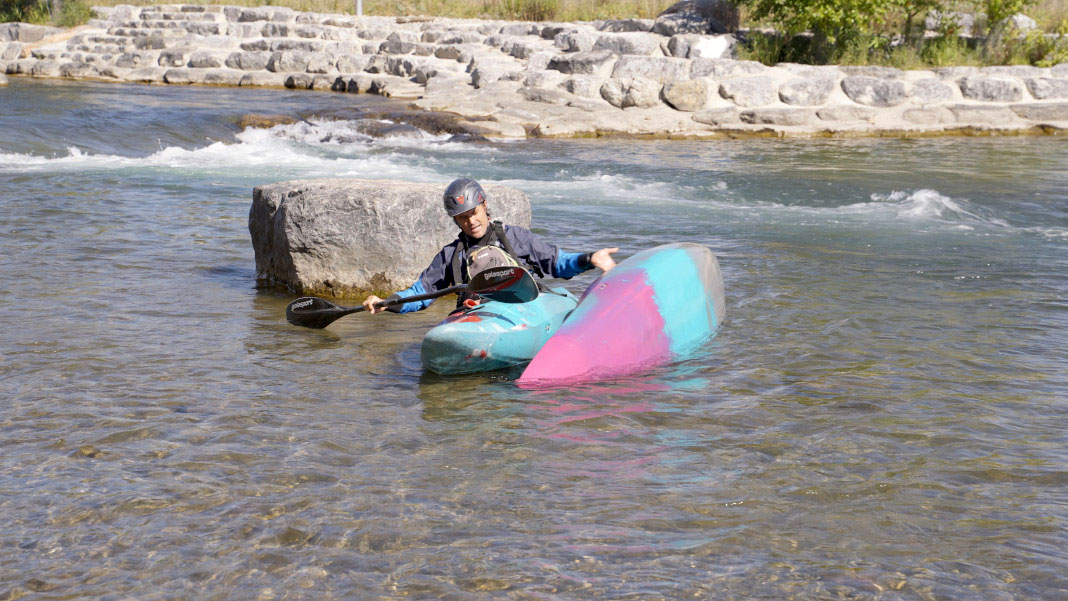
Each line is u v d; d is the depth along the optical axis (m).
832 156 14.13
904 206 10.17
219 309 5.95
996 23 19.19
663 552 2.97
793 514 3.22
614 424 4.05
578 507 3.27
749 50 19.17
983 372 4.76
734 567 2.88
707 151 14.62
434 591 2.74
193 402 4.26
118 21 24.61
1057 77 17.92
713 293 5.64
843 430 3.97
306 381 4.62
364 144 14.70
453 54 20.64
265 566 2.88
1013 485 3.45
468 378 4.73
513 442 3.86
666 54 19.11
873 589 2.76
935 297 6.36
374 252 6.33
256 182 10.88
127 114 15.45
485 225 4.91
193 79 21.50
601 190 11.05
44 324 5.43
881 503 3.30
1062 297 6.36
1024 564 2.89
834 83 17.75
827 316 5.85
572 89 17.67
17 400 4.22
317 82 20.67
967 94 17.73
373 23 22.94
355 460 3.66
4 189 9.84
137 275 6.71
